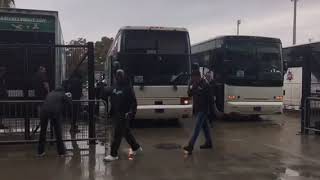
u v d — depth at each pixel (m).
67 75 14.84
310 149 11.73
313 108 14.26
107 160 10.09
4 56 13.99
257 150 11.59
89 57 11.68
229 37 17.95
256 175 8.91
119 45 15.74
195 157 10.62
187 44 16.02
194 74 11.31
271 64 18.02
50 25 14.68
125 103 10.25
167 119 17.25
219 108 18.19
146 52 15.78
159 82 15.80
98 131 12.32
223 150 11.56
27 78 13.94
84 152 10.98
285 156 10.79
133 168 9.45
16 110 11.59
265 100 17.89
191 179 8.57
